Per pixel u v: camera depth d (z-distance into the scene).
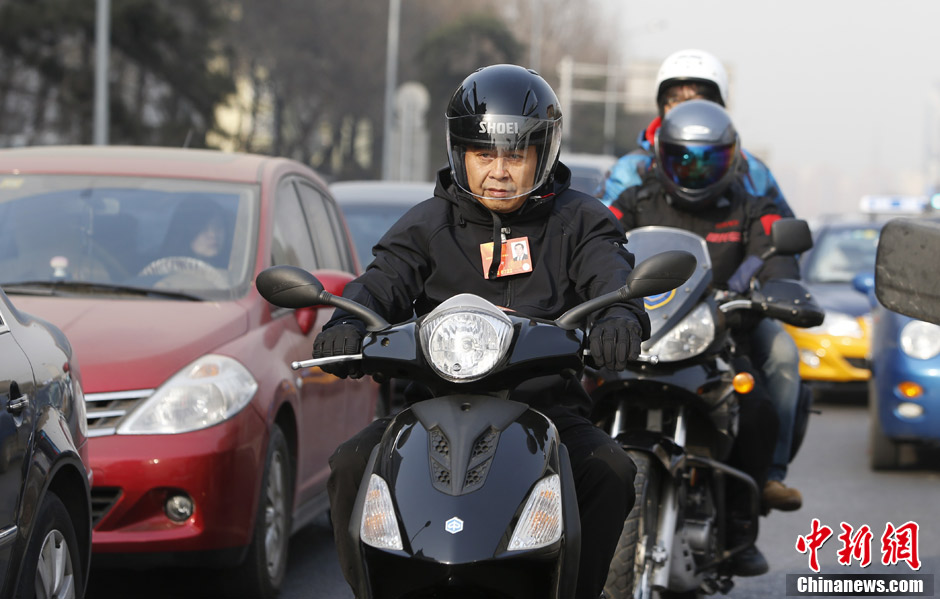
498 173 4.15
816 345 15.02
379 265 4.32
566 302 4.32
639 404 5.61
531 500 3.56
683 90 7.57
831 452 12.05
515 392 4.12
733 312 5.89
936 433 10.50
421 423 3.71
